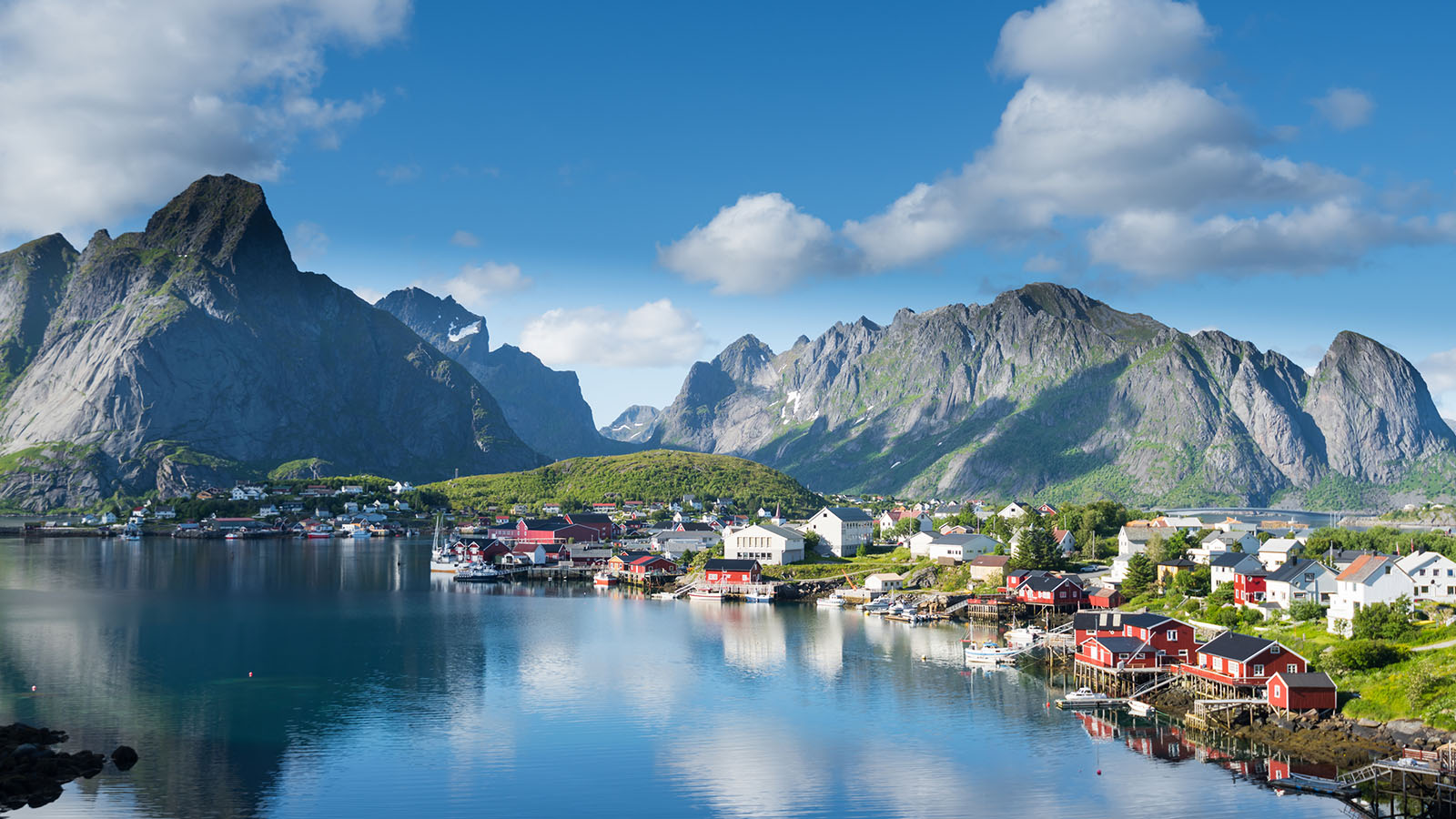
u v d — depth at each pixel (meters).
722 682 132.38
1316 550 190.62
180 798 87.12
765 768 96.06
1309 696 106.56
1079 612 148.50
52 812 83.69
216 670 139.00
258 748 101.94
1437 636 115.00
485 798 87.88
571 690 128.00
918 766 96.94
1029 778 93.25
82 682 130.25
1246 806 85.44
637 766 96.81
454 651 154.88
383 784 91.50
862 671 140.25
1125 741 104.94
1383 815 82.94
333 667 141.62
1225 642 119.31
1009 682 132.75
